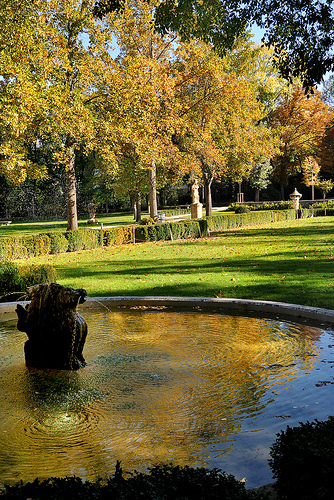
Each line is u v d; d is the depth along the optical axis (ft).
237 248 67.51
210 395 15.10
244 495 6.44
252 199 217.77
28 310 19.71
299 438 7.93
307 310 26.03
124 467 10.61
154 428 12.75
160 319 27.07
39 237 68.49
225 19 32.60
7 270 33.83
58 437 12.45
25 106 65.77
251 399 14.58
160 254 64.03
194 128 107.55
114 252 70.13
